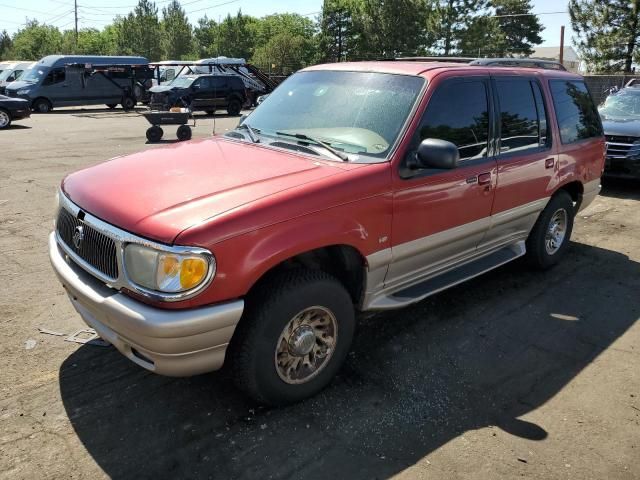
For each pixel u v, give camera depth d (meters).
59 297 4.70
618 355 4.07
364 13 51.59
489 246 4.70
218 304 2.80
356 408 3.35
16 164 10.98
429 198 3.78
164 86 25.66
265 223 2.89
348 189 3.26
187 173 3.30
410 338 4.20
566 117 5.37
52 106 26.88
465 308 4.75
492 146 4.37
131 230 2.80
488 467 2.89
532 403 3.46
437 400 3.46
